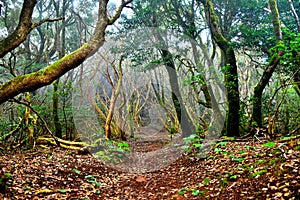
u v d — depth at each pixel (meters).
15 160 7.06
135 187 6.00
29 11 4.27
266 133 7.94
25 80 3.79
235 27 12.30
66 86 10.86
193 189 5.01
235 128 8.77
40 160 7.43
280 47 7.73
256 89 9.37
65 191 5.30
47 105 12.04
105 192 5.68
